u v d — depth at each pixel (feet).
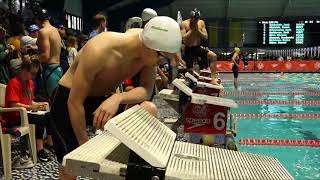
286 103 35.27
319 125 24.43
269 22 101.09
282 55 101.65
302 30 100.22
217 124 11.71
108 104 6.42
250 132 22.18
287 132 22.20
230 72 86.43
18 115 13.76
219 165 5.24
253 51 102.53
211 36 104.94
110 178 4.63
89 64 6.68
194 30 23.34
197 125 11.75
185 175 4.55
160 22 5.96
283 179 4.95
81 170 4.67
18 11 36.68
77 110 6.88
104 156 4.99
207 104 11.64
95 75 6.86
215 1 97.30
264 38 101.96
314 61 85.35
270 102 35.88
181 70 24.16
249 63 86.94
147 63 6.80
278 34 101.30
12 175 12.59
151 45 5.96
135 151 4.54
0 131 11.93
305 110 30.99
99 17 19.21
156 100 31.78
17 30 26.99
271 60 88.89
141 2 81.35
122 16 81.92
